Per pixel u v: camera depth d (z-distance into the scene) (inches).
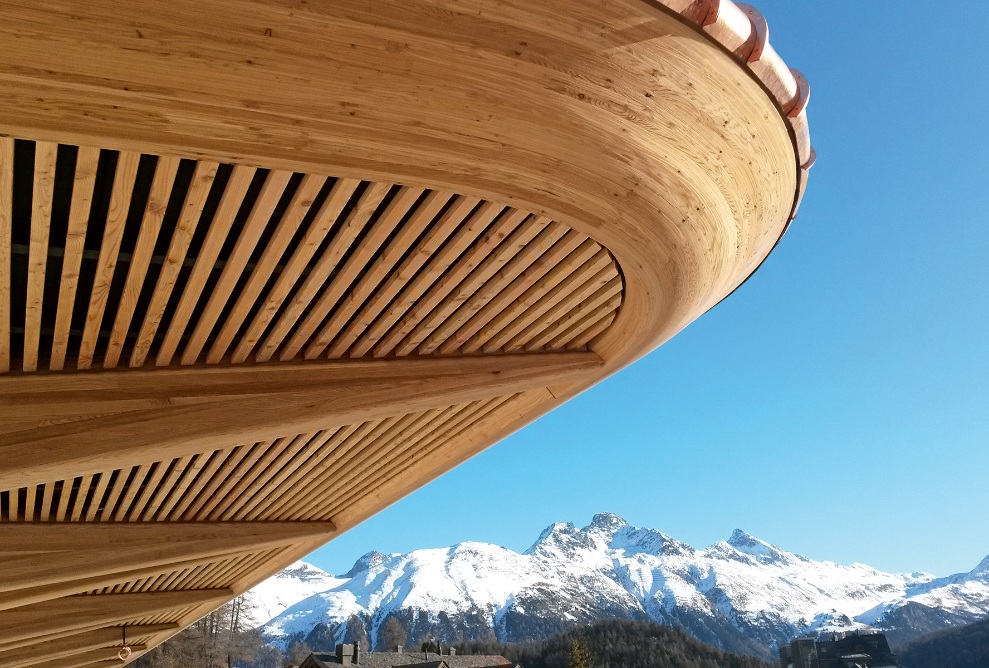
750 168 194.2
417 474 411.2
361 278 220.1
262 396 242.4
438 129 145.5
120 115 124.9
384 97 136.4
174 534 423.8
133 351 227.6
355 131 140.6
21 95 117.4
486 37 135.4
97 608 560.4
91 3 110.9
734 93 169.9
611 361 303.9
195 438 231.0
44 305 221.6
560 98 149.5
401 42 130.2
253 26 120.2
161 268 199.9
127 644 773.9
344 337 247.3
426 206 178.5
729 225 209.3
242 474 370.0
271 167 144.6
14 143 149.9
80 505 363.6
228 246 199.3
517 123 150.1
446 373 272.4
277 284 205.9
